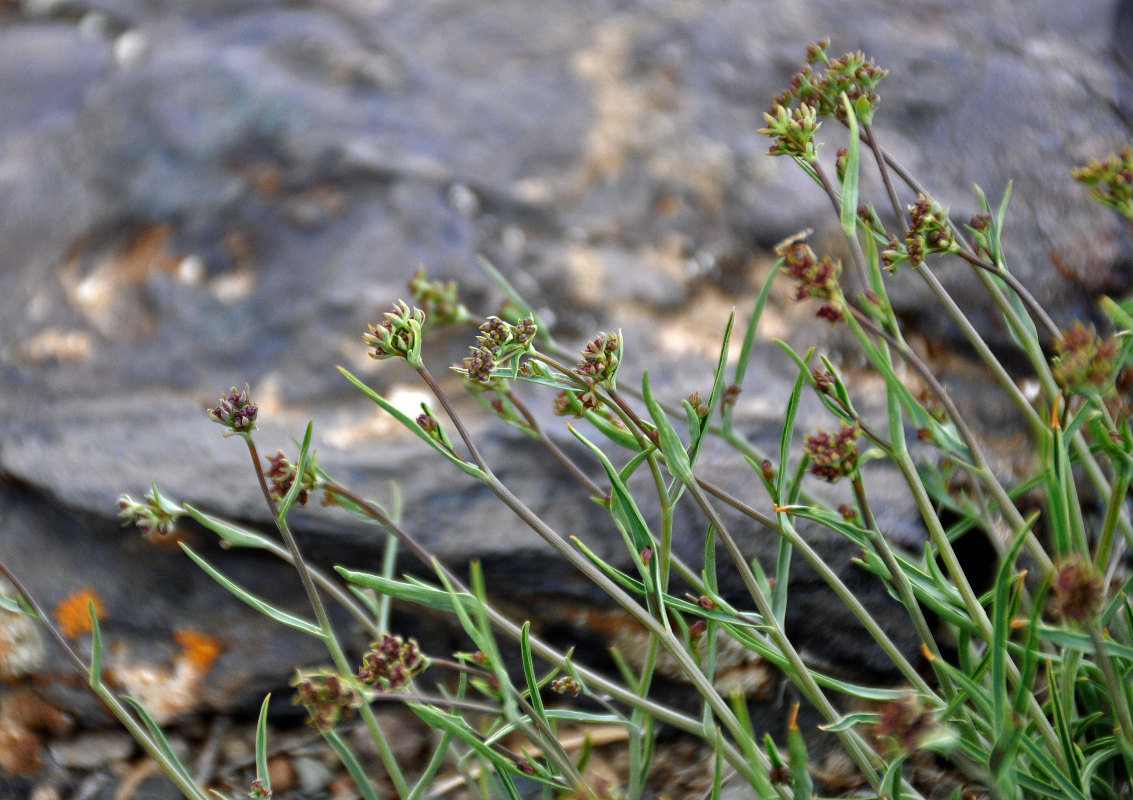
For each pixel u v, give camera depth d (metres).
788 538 0.80
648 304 0.97
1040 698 0.87
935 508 0.91
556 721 0.90
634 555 0.79
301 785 0.90
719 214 0.99
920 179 0.98
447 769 0.90
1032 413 0.82
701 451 0.91
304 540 0.90
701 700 0.91
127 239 0.99
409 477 0.91
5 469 0.91
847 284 0.97
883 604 0.90
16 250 0.99
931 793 0.88
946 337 0.96
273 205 0.99
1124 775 0.85
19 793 0.90
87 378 0.95
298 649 0.91
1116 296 0.96
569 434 0.91
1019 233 0.97
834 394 0.80
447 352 0.96
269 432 0.93
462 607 0.79
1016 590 0.79
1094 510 0.92
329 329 0.96
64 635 0.91
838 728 0.79
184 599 0.91
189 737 0.91
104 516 0.90
